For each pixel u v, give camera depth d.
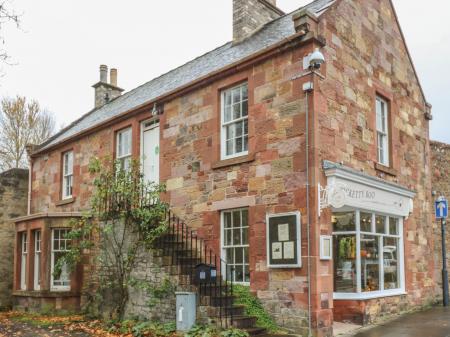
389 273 11.09
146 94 15.84
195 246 11.11
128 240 11.30
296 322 8.71
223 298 9.06
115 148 14.59
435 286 13.19
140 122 13.76
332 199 8.86
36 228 14.55
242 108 10.81
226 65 10.83
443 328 8.92
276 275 9.22
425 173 13.55
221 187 10.76
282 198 9.36
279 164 9.53
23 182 18.92
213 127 11.20
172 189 12.10
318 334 8.35
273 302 9.18
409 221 12.13
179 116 12.26
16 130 31.48
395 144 12.07
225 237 10.72
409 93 13.33
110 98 21.64
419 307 11.98
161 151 12.64
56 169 17.42
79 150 16.19
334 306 9.87
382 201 10.64
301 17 9.42
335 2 10.33
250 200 9.98
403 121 12.75
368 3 11.76
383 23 12.39
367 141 10.85
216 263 10.54
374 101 11.42
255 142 10.09
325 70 9.62
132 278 10.83
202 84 11.60
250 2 13.40
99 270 12.66
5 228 18.00
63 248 14.27
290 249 8.96
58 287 13.98
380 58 12.00
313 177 8.88
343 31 10.49
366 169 10.64
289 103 9.54
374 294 10.13
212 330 8.48
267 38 11.74
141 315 10.46
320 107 9.30
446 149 14.80
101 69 21.67
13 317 13.11
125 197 11.40
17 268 15.48
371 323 9.72
